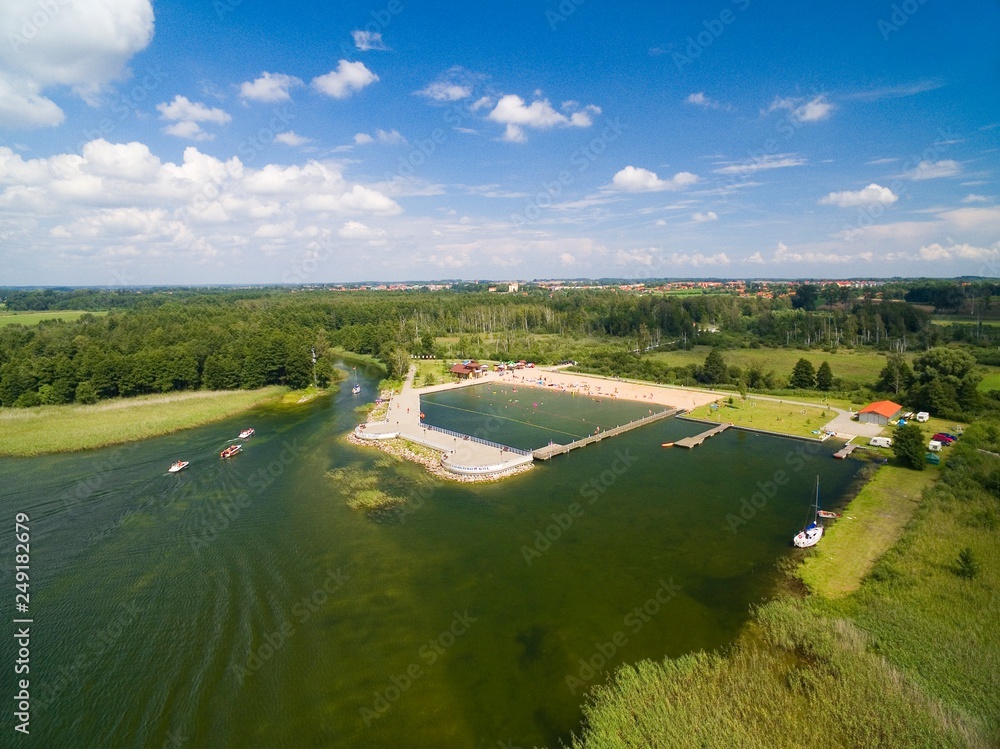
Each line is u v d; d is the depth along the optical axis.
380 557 56.00
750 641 42.16
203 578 52.09
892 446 82.75
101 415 108.31
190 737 34.16
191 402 122.44
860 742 31.11
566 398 135.88
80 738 34.16
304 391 140.62
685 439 97.06
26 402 112.00
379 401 128.88
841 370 153.25
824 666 37.78
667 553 56.50
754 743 31.39
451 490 73.50
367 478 77.31
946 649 38.78
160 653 41.91
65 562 54.75
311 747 33.22
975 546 52.91
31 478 77.00
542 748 32.72
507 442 96.31
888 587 47.16
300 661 40.94
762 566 53.59
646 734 32.75
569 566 54.12
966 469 71.56
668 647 41.78
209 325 172.88
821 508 66.62
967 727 31.75
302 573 53.00
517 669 39.72
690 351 195.38
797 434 98.38
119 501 69.38
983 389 116.25
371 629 44.59
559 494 72.31
